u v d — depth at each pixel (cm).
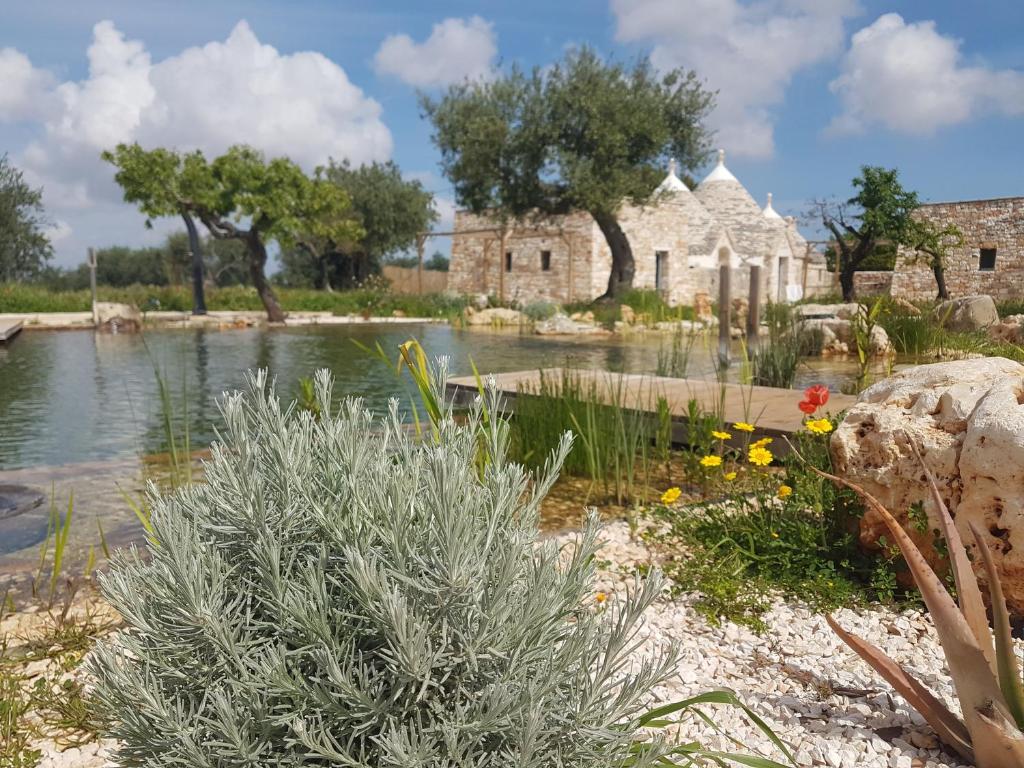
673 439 623
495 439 179
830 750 214
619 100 2827
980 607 212
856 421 341
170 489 439
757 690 250
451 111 2980
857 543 340
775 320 1427
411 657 134
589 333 2259
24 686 259
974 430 288
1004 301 2570
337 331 2272
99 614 317
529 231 3706
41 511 482
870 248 2962
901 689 220
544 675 150
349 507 159
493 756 144
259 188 2477
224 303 3144
